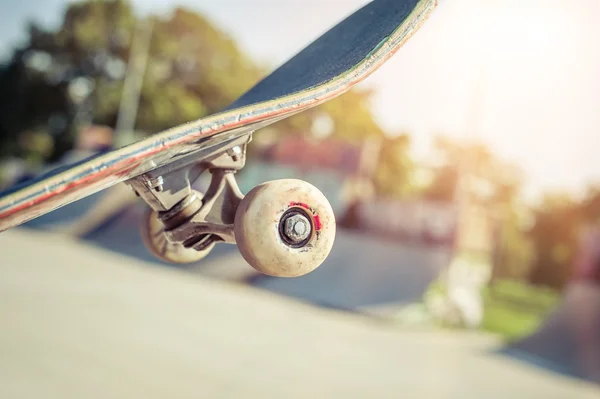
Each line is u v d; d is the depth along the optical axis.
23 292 9.88
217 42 31.94
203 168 1.05
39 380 5.77
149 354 7.56
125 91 30.36
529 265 28.42
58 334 7.61
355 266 16.58
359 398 7.52
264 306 13.43
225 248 17.22
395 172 23.80
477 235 20.19
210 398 6.33
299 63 1.39
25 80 33.09
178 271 16.11
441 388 8.94
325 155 19.50
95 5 31.33
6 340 6.92
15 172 32.69
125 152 0.75
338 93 0.88
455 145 22.80
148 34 30.84
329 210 0.93
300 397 7.07
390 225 17.41
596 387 11.73
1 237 16.88
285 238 0.92
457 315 15.52
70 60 32.47
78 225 19.48
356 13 1.38
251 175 20.66
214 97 32.38
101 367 6.60
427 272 16.08
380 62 0.91
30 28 32.53
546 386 10.82
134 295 11.55
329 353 9.83
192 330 9.45
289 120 25.44
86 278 12.44
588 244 17.70
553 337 14.75
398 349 11.45
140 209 19.48
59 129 33.50
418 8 0.94
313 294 15.41
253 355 8.64
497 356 12.95
